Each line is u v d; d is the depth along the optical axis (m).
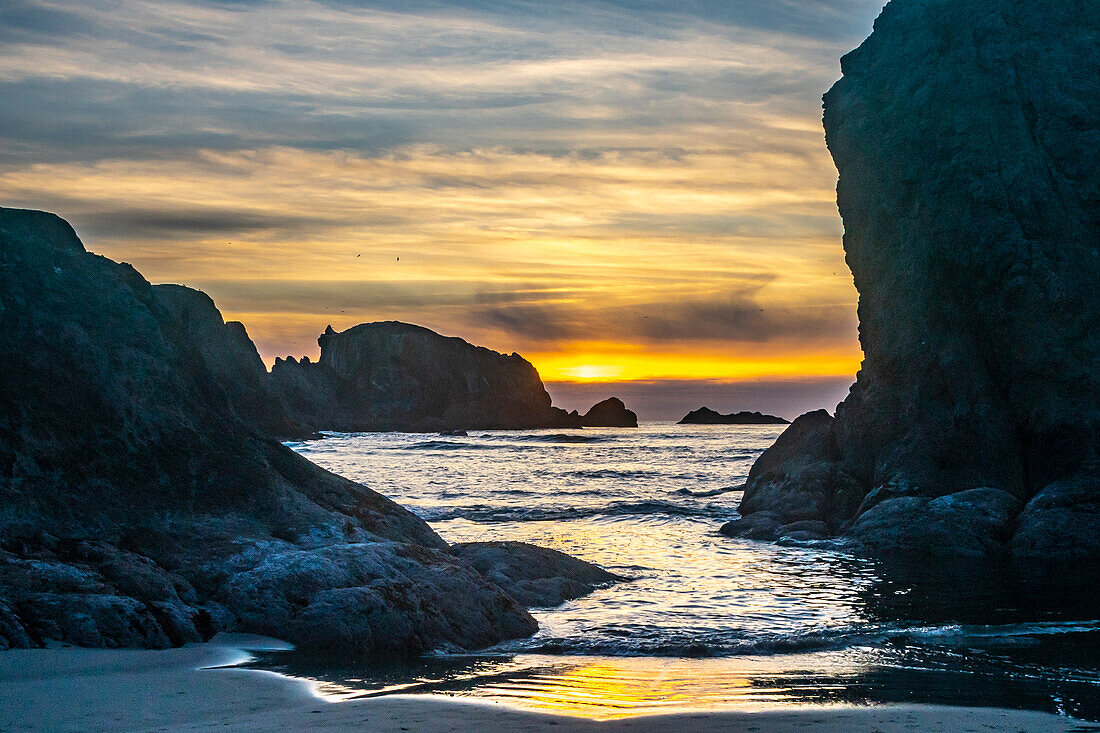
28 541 14.40
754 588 19.12
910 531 24.77
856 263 32.72
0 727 8.83
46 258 17.94
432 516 32.75
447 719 9.35
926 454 27.64
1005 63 29.53
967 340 28.39
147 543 15.55
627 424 189.25
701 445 103.50
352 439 112.50
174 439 17.45
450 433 133.38
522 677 11.85
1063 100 28.83
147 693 10.19
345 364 148.25
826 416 33.72
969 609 16.77
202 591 14.48
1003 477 26.67
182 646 12.71
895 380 29.58
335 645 13.02
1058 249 27.33
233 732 8.73
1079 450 25.64
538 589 17.86
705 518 32.44
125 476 16.39
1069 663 12.62
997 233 27.66
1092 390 26.06
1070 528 23.33
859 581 19.94
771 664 12.73
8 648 11.71
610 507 35.00
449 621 14.20
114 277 18.89
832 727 9.24
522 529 29.41
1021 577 20.19
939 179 29.17
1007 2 30.66
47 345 16.69
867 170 31.70
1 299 16.62
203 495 16.98
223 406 19.56
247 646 12.93
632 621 15.94
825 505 29.12
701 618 16.19
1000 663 12.62
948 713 9.84
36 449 15.62
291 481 19.16
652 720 9.44
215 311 87.81
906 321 29.56
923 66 30.72
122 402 17.11
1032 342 26.84
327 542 16.72
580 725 9.21
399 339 148.25
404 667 12.44
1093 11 29.98
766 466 33.56
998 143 28.55
